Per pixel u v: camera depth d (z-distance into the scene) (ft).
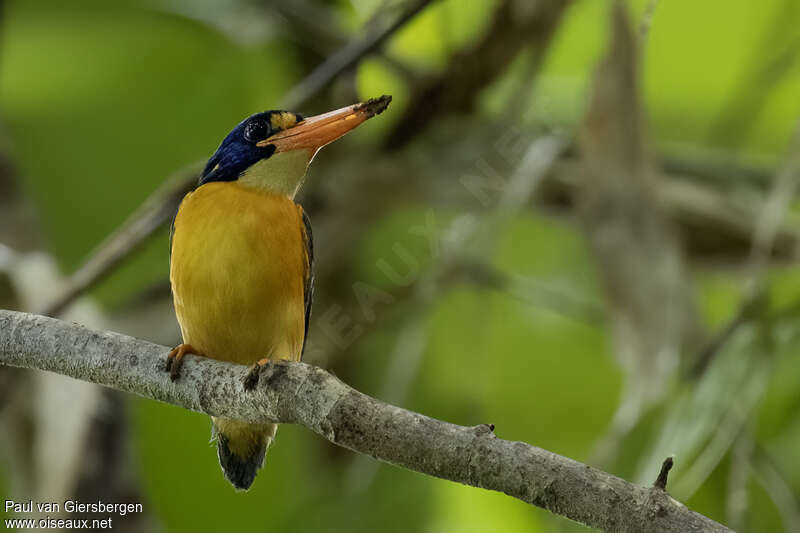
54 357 20.33
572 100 40.50
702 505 31.71
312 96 31.50
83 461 29.19
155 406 37.22
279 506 37.93
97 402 29.55
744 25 41.68
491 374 42.55
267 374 17.80
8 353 20.75
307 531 36.70
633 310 30.40
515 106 36.09
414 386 38.83
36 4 38.06
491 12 35.04
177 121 39.81
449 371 38.60
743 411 27.30
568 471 14.98
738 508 26.48
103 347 20.16
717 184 38.40
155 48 38.68
